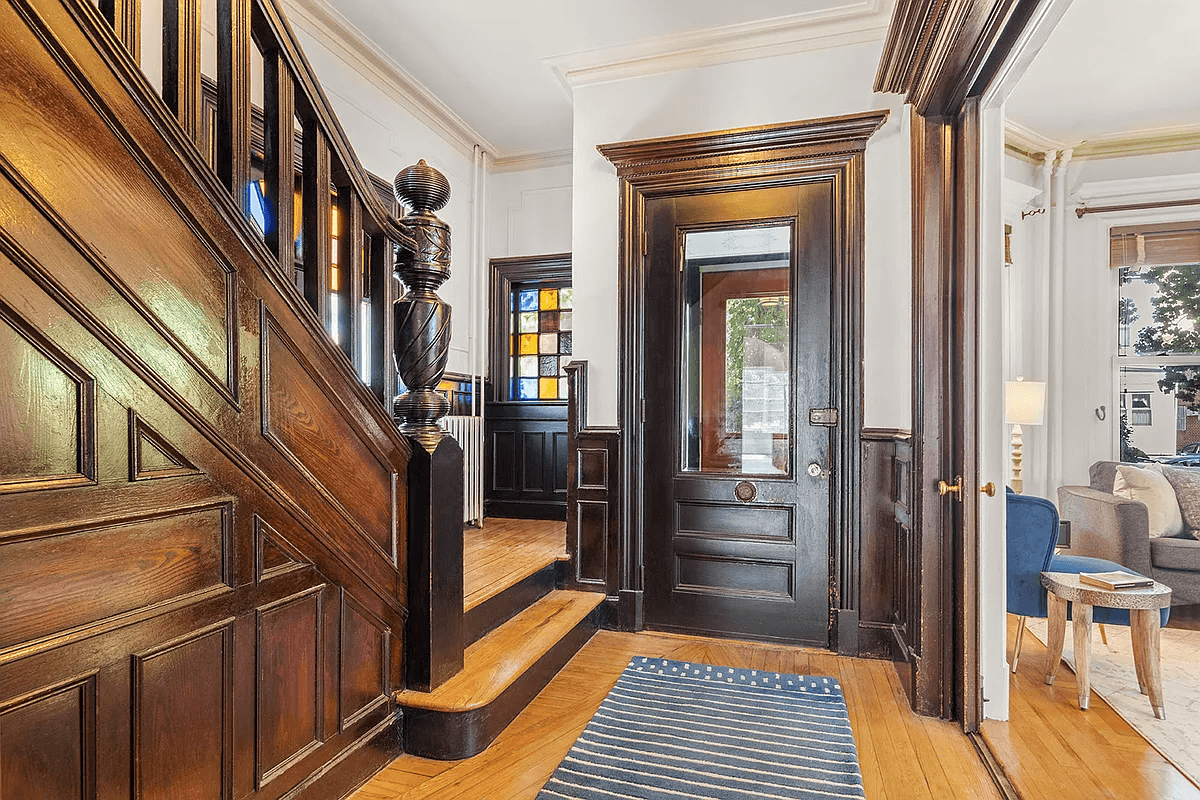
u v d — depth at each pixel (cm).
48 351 106
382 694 194
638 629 321
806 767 192
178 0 132
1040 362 448
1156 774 188
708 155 312
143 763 121
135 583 120
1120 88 373
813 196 301
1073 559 281
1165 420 437
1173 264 433
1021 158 447
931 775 190
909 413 264
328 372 170
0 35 99
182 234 129
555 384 476
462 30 316
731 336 317
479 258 459
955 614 226
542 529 421
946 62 198
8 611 100
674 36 316
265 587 150
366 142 341
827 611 297
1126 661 286
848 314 294
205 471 134
